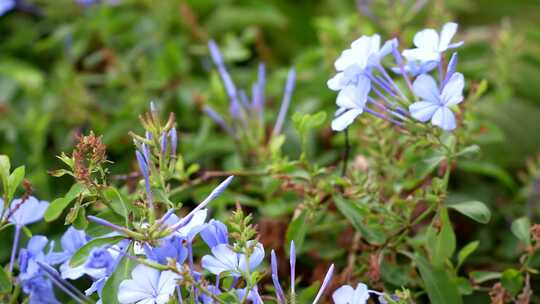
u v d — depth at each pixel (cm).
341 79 58
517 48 78
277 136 71
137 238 53
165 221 54
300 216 63
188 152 76
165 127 56
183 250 54
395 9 77
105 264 56
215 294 54
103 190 57
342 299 55
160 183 56
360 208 62
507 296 61
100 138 56
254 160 74
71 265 55
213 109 77
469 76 82
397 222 61
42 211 60
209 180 71
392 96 58
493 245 73
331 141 79
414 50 57
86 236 59
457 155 60
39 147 78
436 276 60
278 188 70
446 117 55
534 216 74
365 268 64
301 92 81
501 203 75
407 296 56
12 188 58
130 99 81
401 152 68
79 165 55
